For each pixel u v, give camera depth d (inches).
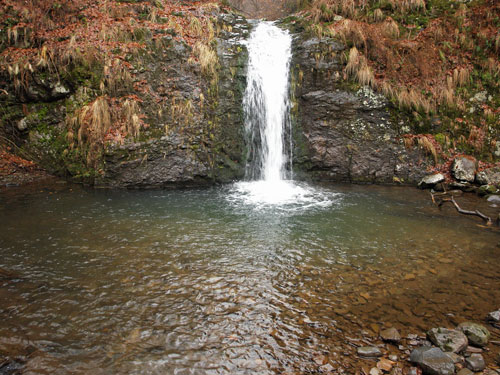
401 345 119.4
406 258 192.5
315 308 142.5
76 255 189.2
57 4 372.5
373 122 387.2
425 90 384.2
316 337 124.0
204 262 184.2
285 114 405.7
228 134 384.8
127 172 342.6
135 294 150.9
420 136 375.6
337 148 392.5
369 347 116.8
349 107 388.2
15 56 354.3
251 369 108.7
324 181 399.9
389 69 392.8
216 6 424.5
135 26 367.6
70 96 354.0
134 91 353.4
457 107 377.1
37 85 353.4
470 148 368.2
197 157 364.2
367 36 399.5
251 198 320.2
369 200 315.6
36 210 265.6
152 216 260.8
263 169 407.2
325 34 402.3
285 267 180.2
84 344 118.6
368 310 141.4
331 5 437.7
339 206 295.7
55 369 106.9
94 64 348.5
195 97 367.6
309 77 396.8
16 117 362.9
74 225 236.1
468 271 177.0
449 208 290.4
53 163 362.0
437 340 118.1
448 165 364.8
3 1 361.7
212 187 362.9
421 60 388.5
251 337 123.8
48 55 350.0
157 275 168.7
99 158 341.4
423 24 410.9
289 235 226.5
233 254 195.5
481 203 303.1
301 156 402.9
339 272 175.2
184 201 306.0
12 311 135.6
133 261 183.6
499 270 177.9
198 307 142.0
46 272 168.9
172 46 366.6
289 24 449.1
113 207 281.1
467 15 399.2
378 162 384.8
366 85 387.5
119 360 111.6
